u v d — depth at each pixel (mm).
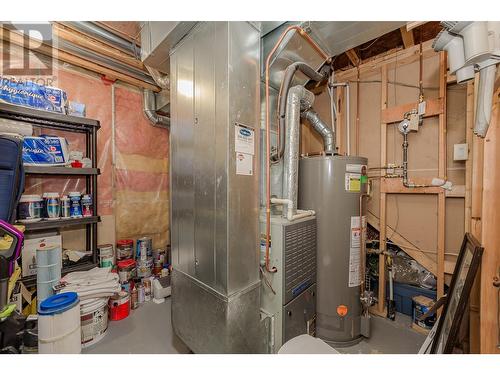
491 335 1126
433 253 2020
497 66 1097
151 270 2609
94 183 2086
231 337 1206
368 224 2334
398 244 2191
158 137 2883
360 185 1787
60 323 1341
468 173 1796
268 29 1507
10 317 1324
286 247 1434
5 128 1617
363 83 2371
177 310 1552
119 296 1979
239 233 1246
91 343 1645
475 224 1324
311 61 1779
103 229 2385
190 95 1407
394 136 2195
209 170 1277
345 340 1729
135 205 2666
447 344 1118
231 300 1199
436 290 1960
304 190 1847
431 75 1993
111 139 2453
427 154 2035
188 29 1365
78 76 2203
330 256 1736
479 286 1220
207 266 1303
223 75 1184
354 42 1633
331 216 1736
